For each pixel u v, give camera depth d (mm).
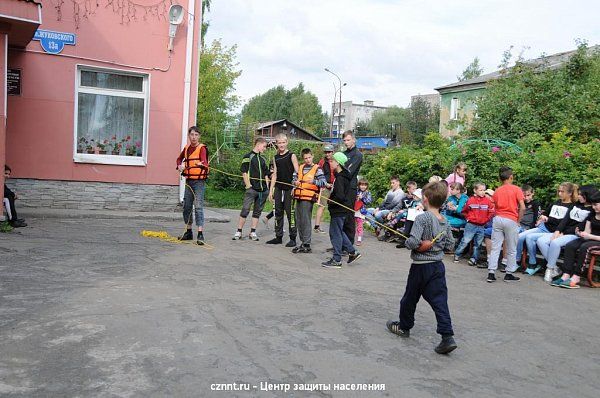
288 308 5965
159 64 12102
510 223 8266
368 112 118438
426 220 5074
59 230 9523
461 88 38719
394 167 14141
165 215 11852
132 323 5051
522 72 20125
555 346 5426
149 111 12102
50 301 5516
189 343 4684
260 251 9172
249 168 10086
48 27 11164
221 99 32375
